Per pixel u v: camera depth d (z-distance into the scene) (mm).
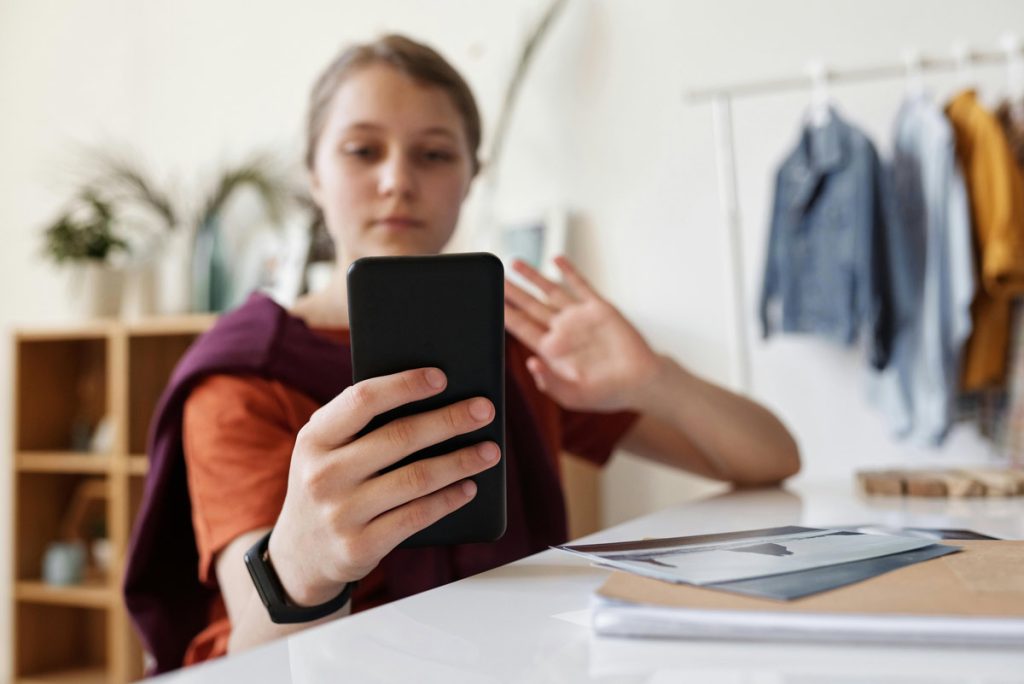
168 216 2686
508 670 327
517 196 2408
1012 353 1824
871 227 1858
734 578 413
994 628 332
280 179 2607
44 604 2584
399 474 502
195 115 2826
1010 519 731
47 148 3033
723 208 2121
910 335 1856
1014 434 1815
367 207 1020
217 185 2754
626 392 961
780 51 2182
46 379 2652
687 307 2242
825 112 1953
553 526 935
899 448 2037
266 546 583
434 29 2525
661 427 1207
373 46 1051
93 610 2678
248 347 871
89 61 2994
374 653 352
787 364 2143
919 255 1868
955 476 979
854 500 913
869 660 323
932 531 580
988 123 1790
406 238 1026
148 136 2885
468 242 2396
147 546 890
